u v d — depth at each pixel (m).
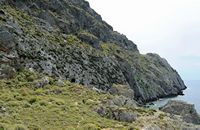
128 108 58.06
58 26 120.50
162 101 155.38
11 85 59.00
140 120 52.72
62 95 59.19
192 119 77.31
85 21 149.50
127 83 125.31
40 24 106.00
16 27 83.19
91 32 151.12
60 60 92.25
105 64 118.75
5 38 71.12
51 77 73.88
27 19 101.12
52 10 128.12
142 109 61.19
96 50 123.12
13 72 64.44
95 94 65.00
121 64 140.00
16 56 71.31
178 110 78.44
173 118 60.75
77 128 39.72
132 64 159.00
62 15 130.62
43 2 124.06
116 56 142.12
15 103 44.69
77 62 100.50
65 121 41.84
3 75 61.88
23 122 37.53
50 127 38.22
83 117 45.97
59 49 96.38
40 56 83.19
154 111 62.12
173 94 192.75
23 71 69.62
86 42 126.75
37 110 44.28
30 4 115.31
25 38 83.06
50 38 98.44
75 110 48.88
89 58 111.06
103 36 158.62
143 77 163.12
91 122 43.62
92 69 106.44
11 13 96.06
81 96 60.78
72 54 101.75
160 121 54.34
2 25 75.19
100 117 49.44
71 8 144.12
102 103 57.59
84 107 52.66
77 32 130.12
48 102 49.38
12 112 41.06
